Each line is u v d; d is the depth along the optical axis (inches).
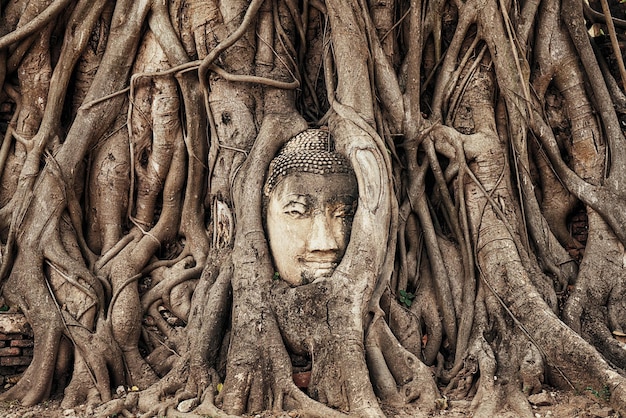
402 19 162.7
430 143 155.7
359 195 142.9
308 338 137.5
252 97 158.2
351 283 138.0
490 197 152.3
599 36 172.2
